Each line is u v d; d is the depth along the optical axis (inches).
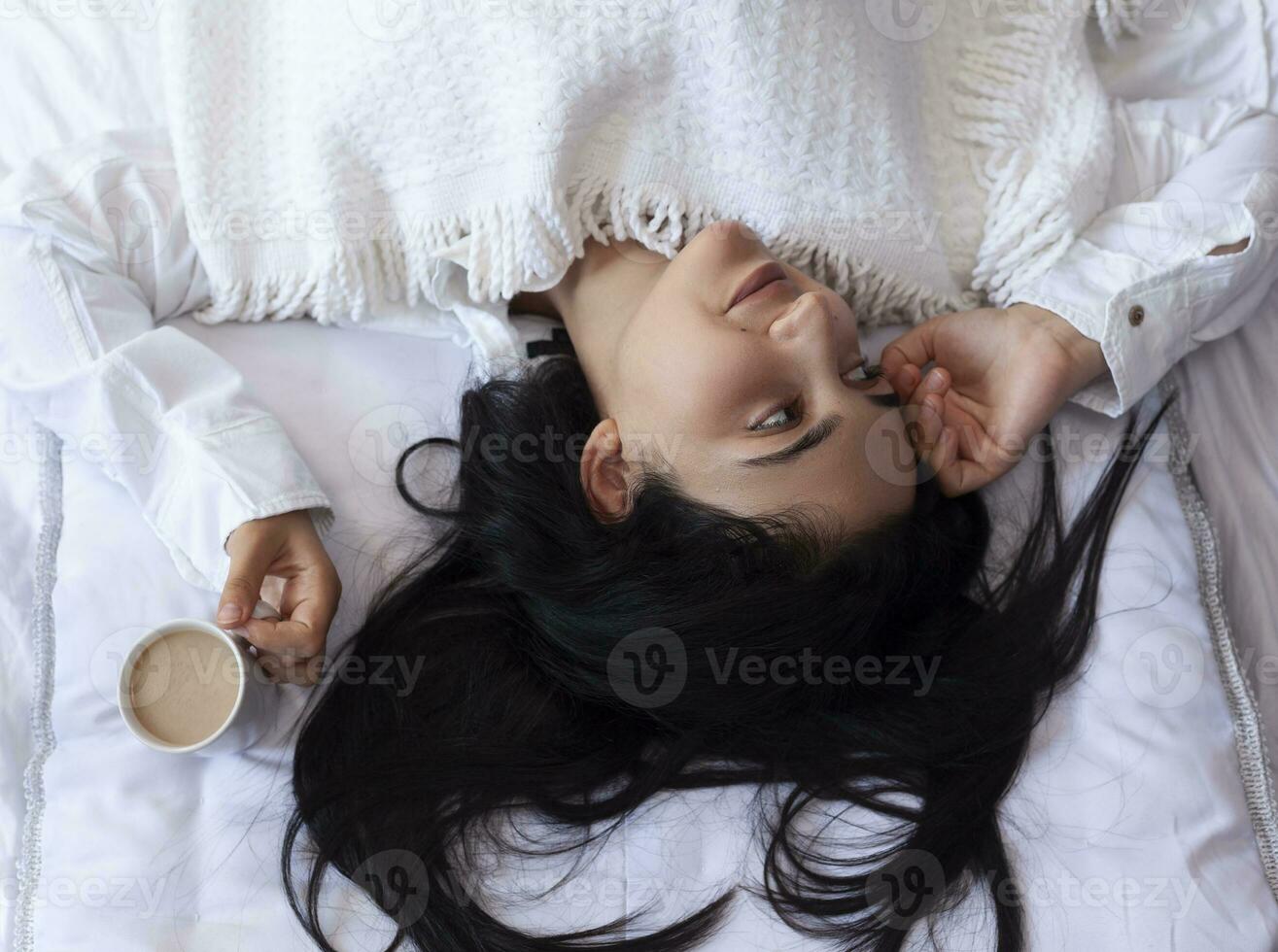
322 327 38.3
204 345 36.2
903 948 30.7
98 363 33.1
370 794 31.7
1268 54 40.5
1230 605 37.0
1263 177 37.4
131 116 40.5
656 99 33.7
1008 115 37.1
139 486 33.5
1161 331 35.8
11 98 40.1
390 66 33.0
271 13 36.1
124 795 31.1
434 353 38.4
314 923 29.9
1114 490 36.1
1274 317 40.0
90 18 40.7
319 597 31.6
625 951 30.0
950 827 31.4
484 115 33.5
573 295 36.6
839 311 32.5
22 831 31.2
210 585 33.0
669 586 30.5
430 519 35.6
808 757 32.4
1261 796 32.6
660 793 32.6
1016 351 35.3
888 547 31.1
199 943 29.8
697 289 31.6
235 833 31.1
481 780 32.1
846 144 34.1
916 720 32.6
